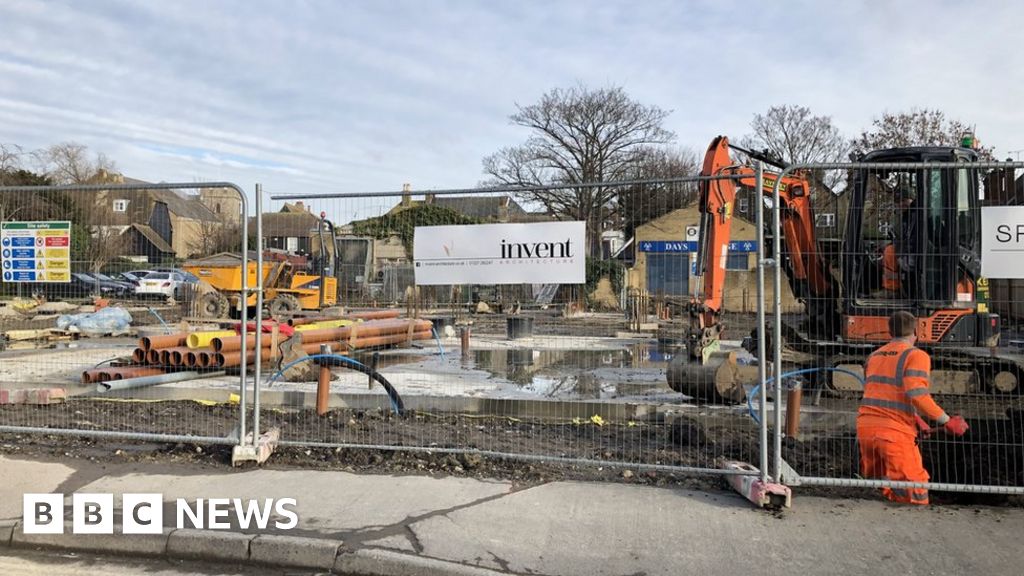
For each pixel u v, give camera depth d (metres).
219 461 6.22
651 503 5.27
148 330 17.16
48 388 8.71
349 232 7.57
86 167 49.00
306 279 23.03
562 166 44.03
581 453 6.55
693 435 7.00
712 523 4.90
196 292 21.28
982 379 9.63
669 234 9.45
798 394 7.06
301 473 5.91
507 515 5.02
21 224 7.56
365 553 4.40
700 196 8.88
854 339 9.45
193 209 61.56
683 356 8.67
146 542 4.66
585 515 5.03
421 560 4.32
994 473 6.13
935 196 9.15
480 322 20.42
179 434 7.02
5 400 8.48
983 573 4.19
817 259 10.12
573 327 15.19
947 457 6.19
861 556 4.41
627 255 17.91
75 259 7.88
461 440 6.93
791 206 10.01
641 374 12.12
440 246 6.61
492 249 6.48
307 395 8.63
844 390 9.74
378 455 6.32
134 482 5.66
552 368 12.84
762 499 5.16
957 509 5.23
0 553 4.70
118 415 7.96
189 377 9.95
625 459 6.35
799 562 4.33
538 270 6.37
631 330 17.41
